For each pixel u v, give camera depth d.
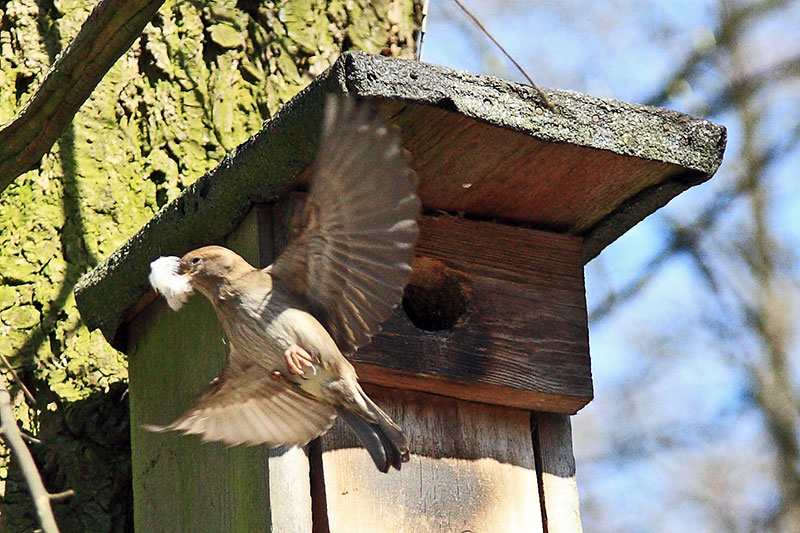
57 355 10.46
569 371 9.63
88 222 10.80
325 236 7.54
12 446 7.10
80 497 10.18
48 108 9.16
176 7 11.55
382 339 9.06
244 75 11.48
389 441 7.98
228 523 8.88
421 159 8.84
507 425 9.64
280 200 8.99
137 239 9.59
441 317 9.88
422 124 8.42
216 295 8.16
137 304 9.97
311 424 8.28
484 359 9.37
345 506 8.80
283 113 8.44
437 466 9.26
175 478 9.51
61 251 10.75
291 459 8.62
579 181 9.33
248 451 8.80
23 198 10.91
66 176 10.92
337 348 7.86
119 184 10.99
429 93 8.17
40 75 11.19
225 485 8.98
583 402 9.68
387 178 7.13
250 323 7.95
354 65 8.01
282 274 7.96
